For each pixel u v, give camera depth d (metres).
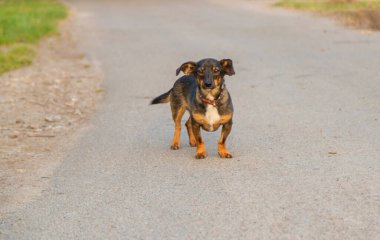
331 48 16.62
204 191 6.83
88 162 8.23
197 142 8.10
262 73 13.84
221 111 7.83
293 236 5.55
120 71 15.34
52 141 9.50
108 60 17.11
